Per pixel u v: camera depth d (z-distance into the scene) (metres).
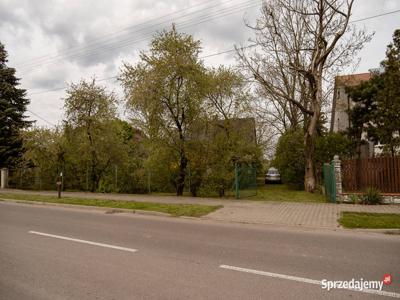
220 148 17.09
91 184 22.48
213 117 17.48
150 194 19.22
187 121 17.45
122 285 4.86
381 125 18.97
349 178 14.26
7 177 26.92
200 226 9.74
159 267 5.72
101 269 5.61
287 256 6.38
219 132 17.50
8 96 31.36
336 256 6.38
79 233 8.73
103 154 21.95
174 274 5.34
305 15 20.42
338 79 23.80
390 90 17.23
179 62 16.41
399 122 16.91
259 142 20.86
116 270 5.55
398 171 13.42
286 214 11.10
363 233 8.50
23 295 4.52
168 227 9.60
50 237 8.23
